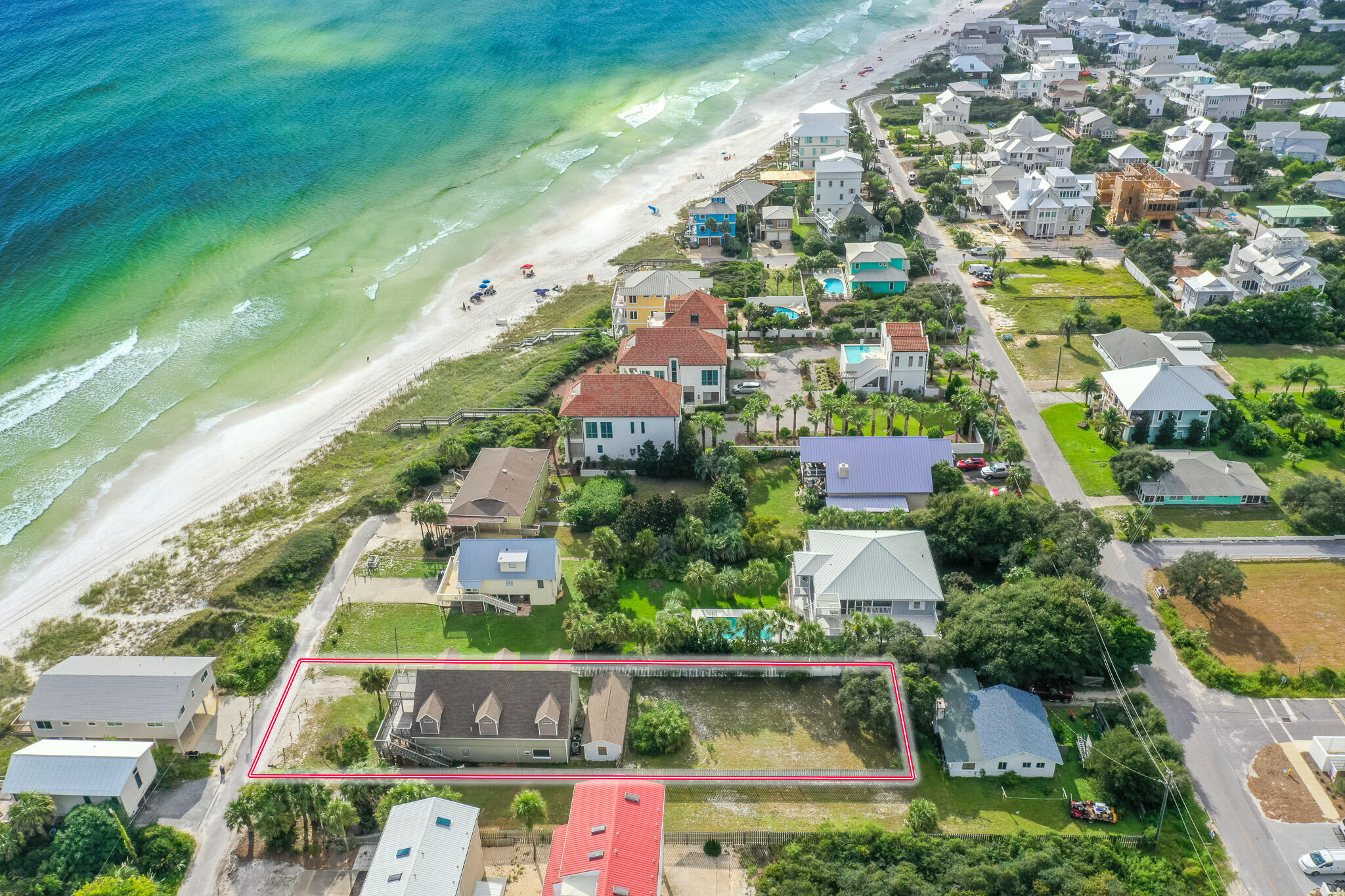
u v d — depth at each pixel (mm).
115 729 82625
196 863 73688
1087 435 129500
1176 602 99625
